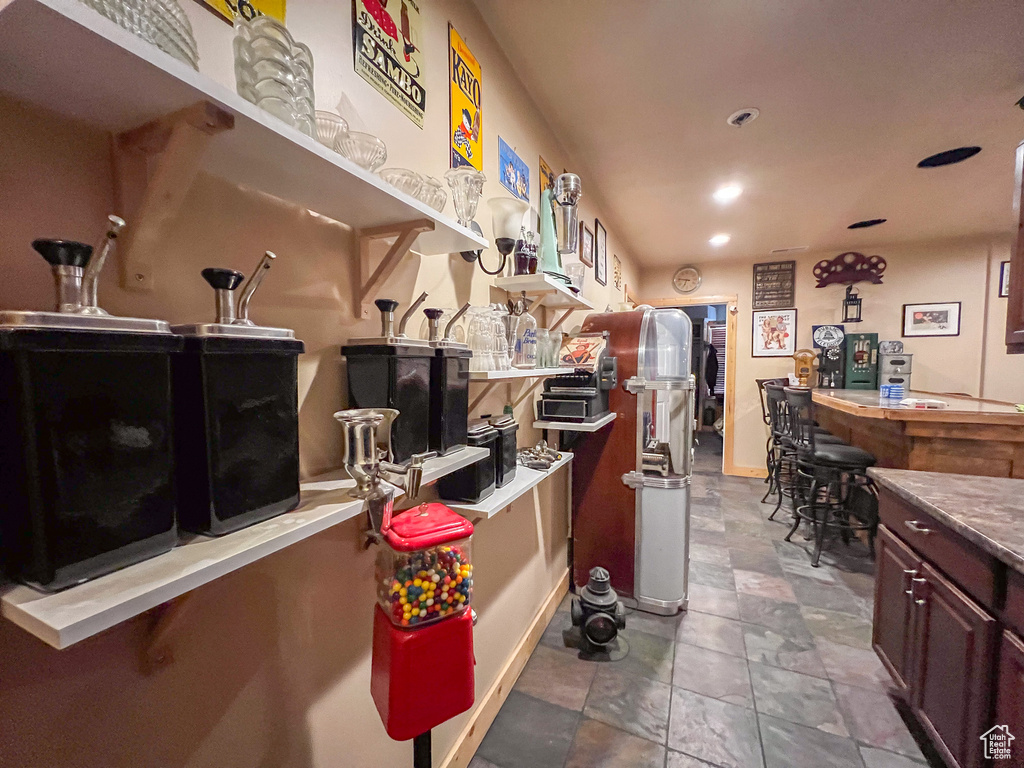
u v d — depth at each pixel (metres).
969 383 4.25
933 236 4.16
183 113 0.50
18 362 0.39
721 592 2.38
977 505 1.30
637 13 1.52
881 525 1.68
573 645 1.94
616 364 2.18
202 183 0.68
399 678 0.77
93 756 0.56
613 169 2.71
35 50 0.38
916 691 1.38
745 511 3.72
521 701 1.62
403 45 1.13
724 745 1.42
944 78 1.85
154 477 0.48
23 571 0.41
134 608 0.40
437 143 1.28
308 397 0.87
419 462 0.80
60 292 0.45
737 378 5.04
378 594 0.86
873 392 3.82
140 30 0.50
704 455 5.96
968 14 1.50
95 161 0.56
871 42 1.65
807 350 4.73
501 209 1.60
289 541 0.56
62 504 0.40
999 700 1.04
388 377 0.85
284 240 0.82
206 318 0.69
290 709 0.84
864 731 1.47
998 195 3.11
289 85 0.66
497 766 1.35
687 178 2.84
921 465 2.21
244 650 0.75
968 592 1.17
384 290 1.08
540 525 2.02
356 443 0.73
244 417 0.56
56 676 0.53
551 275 1.75
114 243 0.58
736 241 4.31
